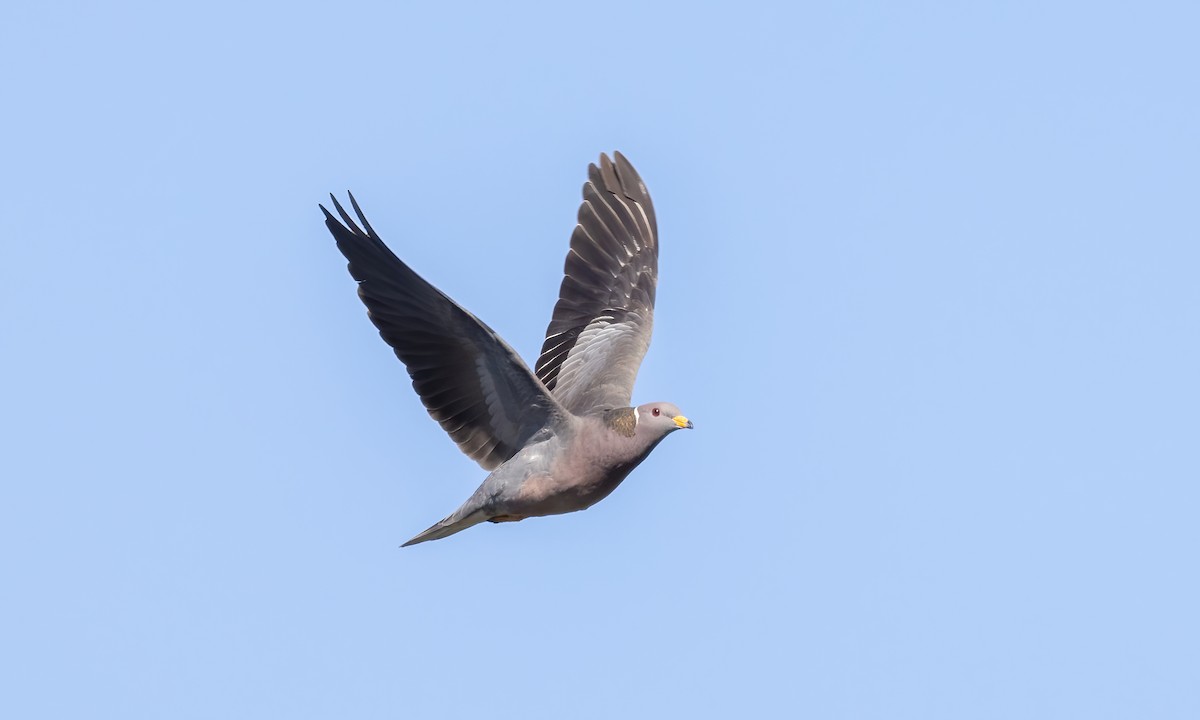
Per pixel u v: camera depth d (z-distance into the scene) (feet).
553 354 58.18
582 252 60.03
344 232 47.01
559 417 49.47
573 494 49.83
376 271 47.42
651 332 58.65
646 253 60.85
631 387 55.72
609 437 49.37
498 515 50.47
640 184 61.98
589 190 61.16
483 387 49.47
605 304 59.26
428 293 46.93
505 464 49.70
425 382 49.24
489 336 47.44
